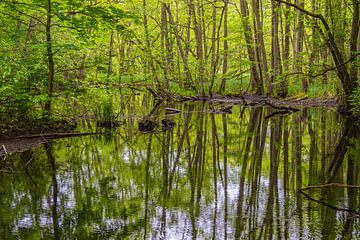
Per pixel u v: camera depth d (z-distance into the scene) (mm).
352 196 5754
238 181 6691
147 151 9211
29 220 4895
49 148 9102
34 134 10086
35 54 10125
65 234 4461
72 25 10508
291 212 5105
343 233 4414
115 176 7008
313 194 5883
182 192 6082
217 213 5102
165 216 5035
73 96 11039
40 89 10305
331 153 8867
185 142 10445
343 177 6820
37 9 9852
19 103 9539
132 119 14523
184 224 4730
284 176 6961
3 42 9930
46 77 10352
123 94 19781
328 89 20000
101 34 11555
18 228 4637
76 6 9734
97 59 11984
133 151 9164
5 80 9375
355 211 5125
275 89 23531
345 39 14727
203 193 6020
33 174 6984
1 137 9445
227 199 5715
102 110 13766
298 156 8625
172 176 7043
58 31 11898
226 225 4699
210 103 21000
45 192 6016
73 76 11602
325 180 6660
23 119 9914
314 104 19172
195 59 23797
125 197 5820
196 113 16812
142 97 24469
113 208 5324
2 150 8484
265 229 4539
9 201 5598
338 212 5082
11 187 6238
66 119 12016
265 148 9617
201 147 9789
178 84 23172
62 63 10805
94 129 12195
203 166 7805
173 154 8938
